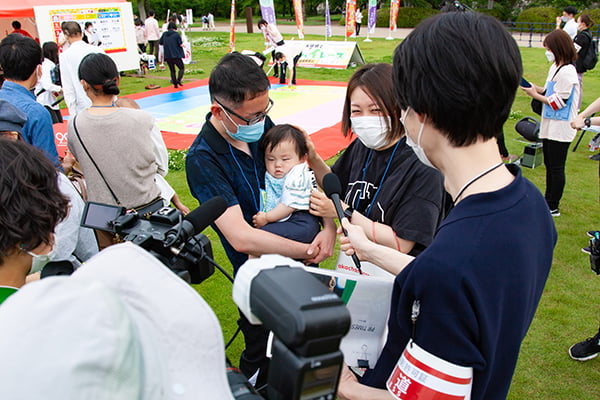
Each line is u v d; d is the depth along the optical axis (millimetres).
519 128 6277
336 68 15273
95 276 904
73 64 5383
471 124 1064
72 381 586
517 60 1040
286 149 2164
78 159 3033
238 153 2141
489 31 1024
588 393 2688
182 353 857
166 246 1283
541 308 3443
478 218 1074
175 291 905
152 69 15703
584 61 7223
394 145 1983
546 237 1188
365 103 1901
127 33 14125
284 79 12445
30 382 575
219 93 1921
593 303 3492
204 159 2033
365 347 1646
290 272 903
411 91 1098
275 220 2164
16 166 1216
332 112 9336
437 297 1068
